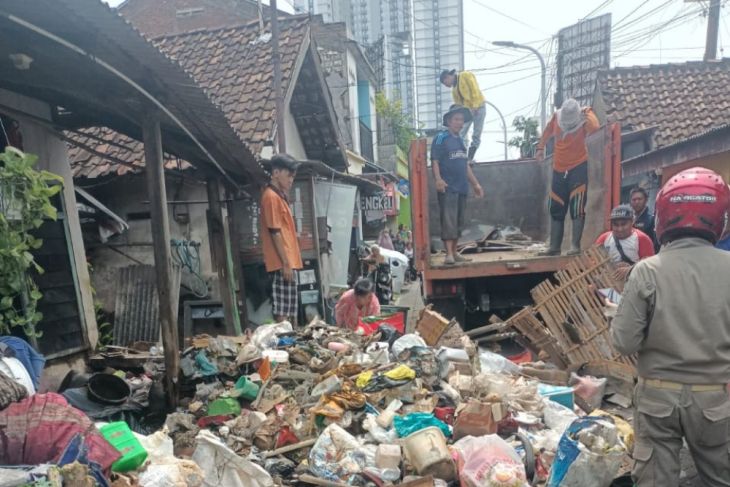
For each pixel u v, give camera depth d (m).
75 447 2.22
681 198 2.41
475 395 3.92
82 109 5.28
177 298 7.17
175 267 7.26
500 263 6.38
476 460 2.87
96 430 2.42
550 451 3.27
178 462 2.62
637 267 2.47
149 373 5.04
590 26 17.69
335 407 3.57
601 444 2.78
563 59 18.47
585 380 4.39
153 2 16.06
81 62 3.58
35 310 4.52
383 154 23.06
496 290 6.74
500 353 6.13
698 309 2.30
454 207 6.42
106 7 2.85
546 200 8.80
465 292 6.70
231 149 5.55
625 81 13.16
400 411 3.66
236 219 7.93
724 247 4.04
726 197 2.42
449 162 6.36
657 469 2.42
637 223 6.34
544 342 5.00
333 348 4.61
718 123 11.45
